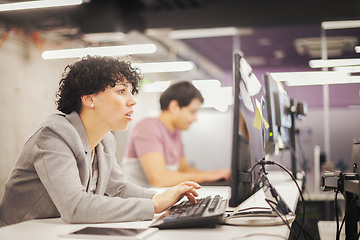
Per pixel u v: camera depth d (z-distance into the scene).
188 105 2.85
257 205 1.22
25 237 0.91
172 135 2.90
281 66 9.30
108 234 0.91
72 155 1.18
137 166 2.71
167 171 2.60
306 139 3.88
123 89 1.31
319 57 8.75
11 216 1.25
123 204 1.10
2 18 4.25
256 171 1.31
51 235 0.93
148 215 1.10
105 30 4.51
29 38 4.75
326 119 4.16
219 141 4.19
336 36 6.08
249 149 1.23
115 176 1.51
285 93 2.42
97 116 1.29
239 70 1.21
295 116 2.71
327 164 3.53
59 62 5.06
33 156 1.17
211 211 1.04
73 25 4.45
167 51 6.68
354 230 1.24
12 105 4.69
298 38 7.65
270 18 4.68
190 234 0.94
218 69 9.48
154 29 4.86
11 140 4.68
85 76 1.27
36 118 5.06
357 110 4.10
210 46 7.91
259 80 1.59
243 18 4.74
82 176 1.23
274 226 1.04
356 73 6.00
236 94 1.18
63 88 1.34
